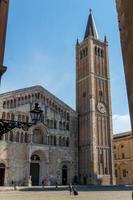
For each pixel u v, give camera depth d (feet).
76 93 335.67
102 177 288.71
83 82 330.95
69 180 293.23
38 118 64.44
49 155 286.87
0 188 230.48
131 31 56.90
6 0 49.47
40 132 291.58
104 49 346.74
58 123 303.89
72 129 312.91
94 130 298.97
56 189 231.91
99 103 316.40
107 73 335.88
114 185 280.51
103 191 210.79
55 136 297.33
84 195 170.50
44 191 213.05
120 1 65.72
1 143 261.44
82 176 296.10
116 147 380.99
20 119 278.26
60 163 291.99
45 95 303.27
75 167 301.22
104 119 313.94
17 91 283.18
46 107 299.58
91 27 351.25
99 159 293.84
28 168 268.41
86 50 340.59
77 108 327.06
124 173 359.05
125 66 64.13
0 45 47.73
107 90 329.52
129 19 58.08
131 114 60.03
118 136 391.45
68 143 305.12
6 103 273.95
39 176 280.92
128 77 61.11
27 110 284.61
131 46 57.47
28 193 191.42
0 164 258.57
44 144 285.84
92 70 323.78
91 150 291.38
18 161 266.57
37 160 284.20
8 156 262.26
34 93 295.48
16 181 260.42
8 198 146.72
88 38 339.16
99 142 299.99
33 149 276.41
